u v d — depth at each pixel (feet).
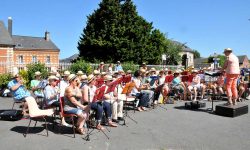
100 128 24.59
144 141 21.42
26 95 28.99
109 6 120.98
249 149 20.01
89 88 24.35
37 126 25.39
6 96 43.98
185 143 21.12
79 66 64.18
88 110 22.94
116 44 117.39
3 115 27.40
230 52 31.63
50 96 26.40
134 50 121.70
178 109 34.83
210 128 25.64
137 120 28.48
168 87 40.04
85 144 20.51
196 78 43.29
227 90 32.14
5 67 58.34
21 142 20.79
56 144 20.42
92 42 118.11
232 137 22.85
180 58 185.88
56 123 26.50
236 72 31.30
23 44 204.64
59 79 29.78
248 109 35.42
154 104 36.68
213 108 35.55
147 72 39.52
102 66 58.65
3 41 147.54
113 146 20.15
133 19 124.98
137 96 33.45
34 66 53.98
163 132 24.08
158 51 146.30
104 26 120.47
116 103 27.45
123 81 31.24
